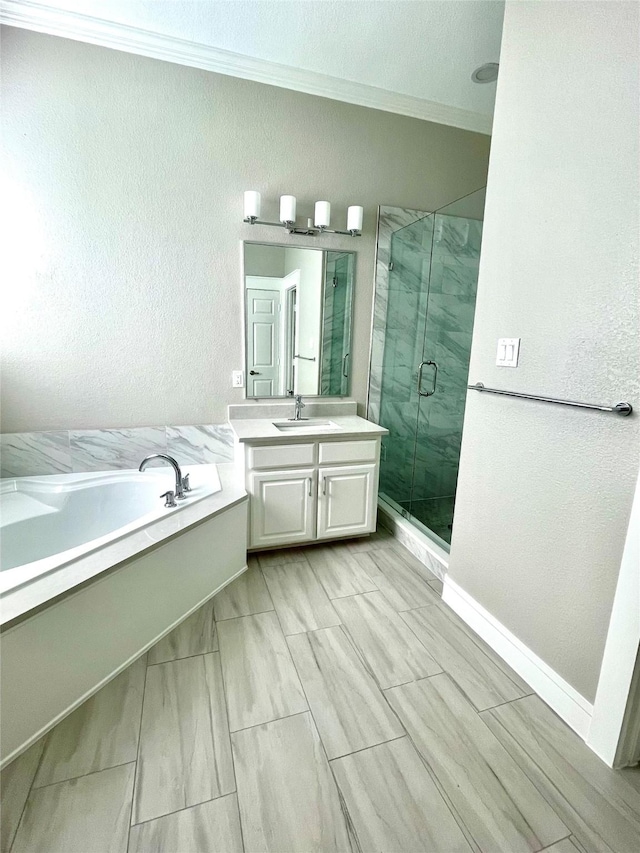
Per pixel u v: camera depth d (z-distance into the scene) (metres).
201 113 2.27
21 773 1.14
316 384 2.79
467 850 1.00
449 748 1.25
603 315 1.18
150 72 2.16
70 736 1.25
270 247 2.52
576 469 1.29
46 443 2.33
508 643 1.59
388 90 2.49
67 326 2.26
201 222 2.38
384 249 2.74
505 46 1.51
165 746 1.23
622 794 1.14
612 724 1.19
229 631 1.74
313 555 2.39
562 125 1.29
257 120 2.36
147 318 2.39
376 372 2.90
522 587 1.52
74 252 2.20
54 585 1.30
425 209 2.81
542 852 1.00
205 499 2.04
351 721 1.33
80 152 2.13
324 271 2.66
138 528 1.69
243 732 1.28
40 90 2.02
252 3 1.88
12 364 2.21
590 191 1.20
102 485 2.26
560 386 1.33
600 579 1.23
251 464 2.18
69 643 1.32
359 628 1.77
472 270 2.48
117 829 1.02
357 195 2.64
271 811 1.07
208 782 1.13
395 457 2.98
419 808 1.09
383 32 2.04
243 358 2.61
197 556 1.84
